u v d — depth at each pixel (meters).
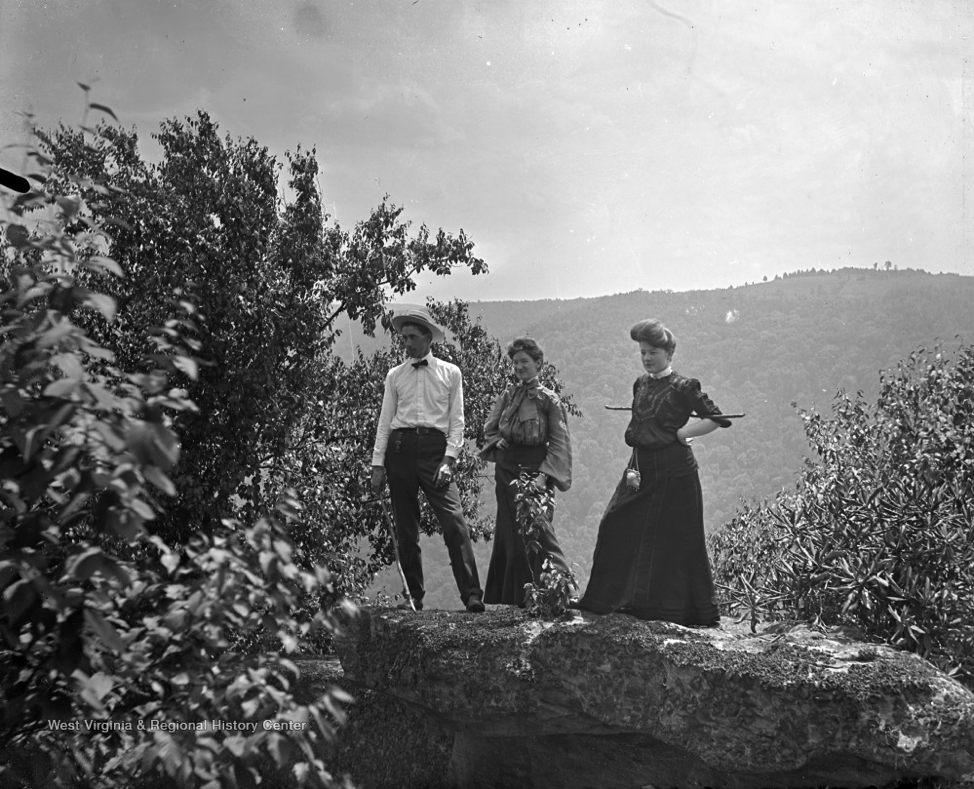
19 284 2.53
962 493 6.89
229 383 10.12
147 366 4.55
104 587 2.52
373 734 6.00
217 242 10.69
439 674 5.55
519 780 5.77
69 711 2.54
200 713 2.52
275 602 2.59
